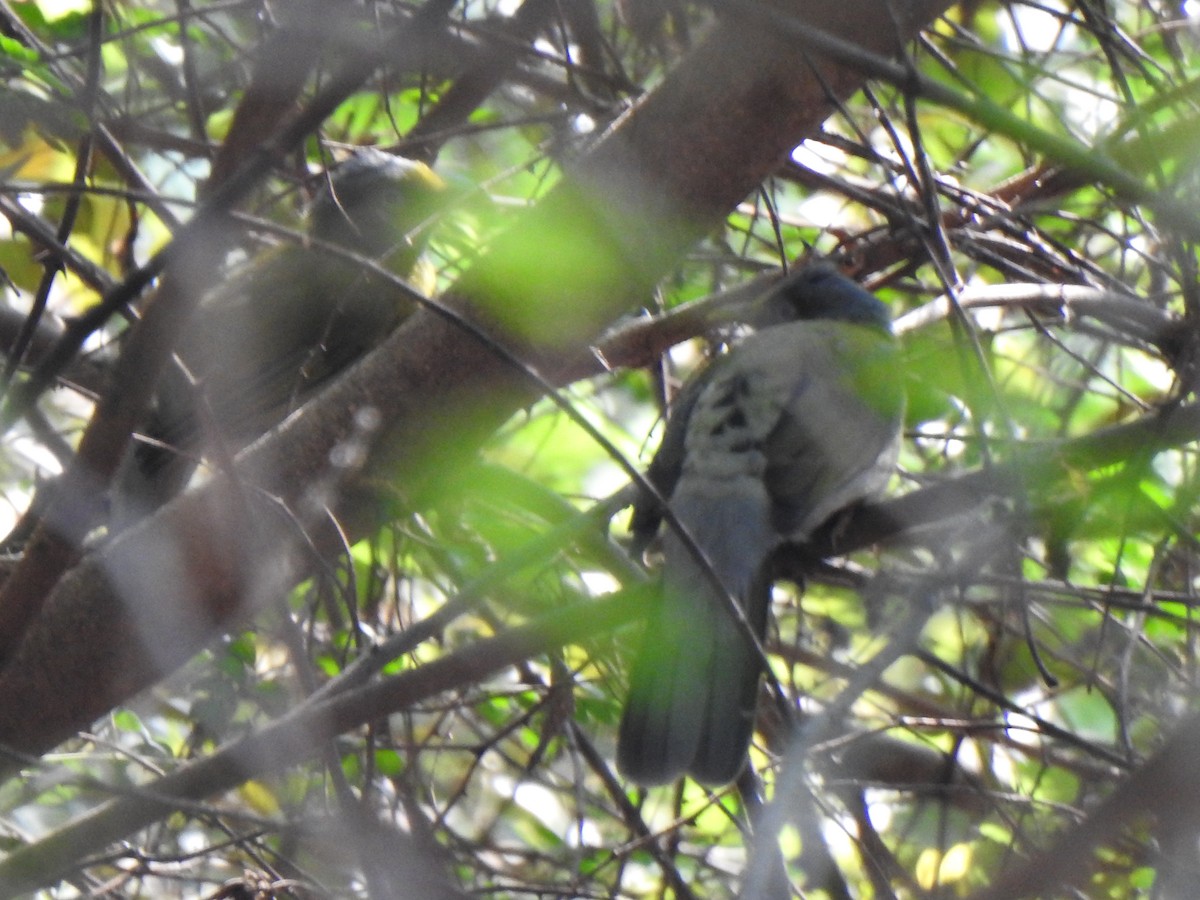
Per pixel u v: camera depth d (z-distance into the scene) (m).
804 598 10.96
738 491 8.16
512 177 11.93
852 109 12.42
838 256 10.07
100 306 6.00
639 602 7.93
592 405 12.55
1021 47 9.98
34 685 8.02
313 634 9.44
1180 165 8.70
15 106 8.77
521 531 10.36
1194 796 6.26
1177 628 9.36
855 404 8.55
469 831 11.11
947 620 11.22
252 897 8.27
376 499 8.37
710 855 10.54
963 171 11.41
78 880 9.03
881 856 9.37
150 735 10.61
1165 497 8.70
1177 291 9.59
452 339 8.08
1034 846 8.93
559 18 9.57
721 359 9.08
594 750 9.81
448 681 7.34
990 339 9.62
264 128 7.56
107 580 7.98
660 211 7.83
